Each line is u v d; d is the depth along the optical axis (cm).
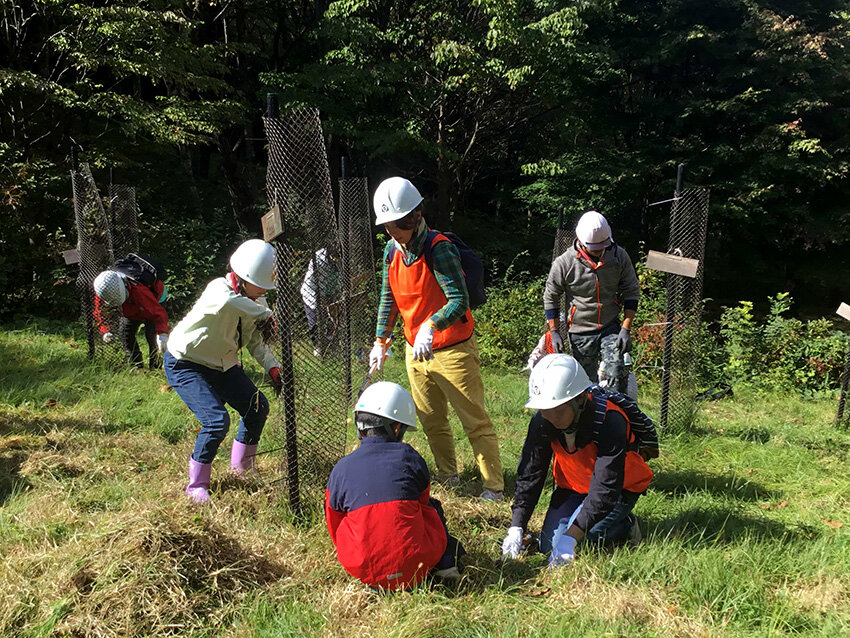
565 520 366
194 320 404
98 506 396
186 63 1321
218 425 402
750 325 1070
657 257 600
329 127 1509
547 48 1491
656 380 936
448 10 1631
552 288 562
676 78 1683
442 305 438
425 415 466
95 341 817
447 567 323
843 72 1584
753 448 575
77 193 795
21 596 290
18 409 579
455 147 1844
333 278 423
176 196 1700
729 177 1595
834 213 1638
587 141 1994
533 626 286
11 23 1305
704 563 333
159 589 291
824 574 338
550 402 320
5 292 1101
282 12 1748
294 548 352
